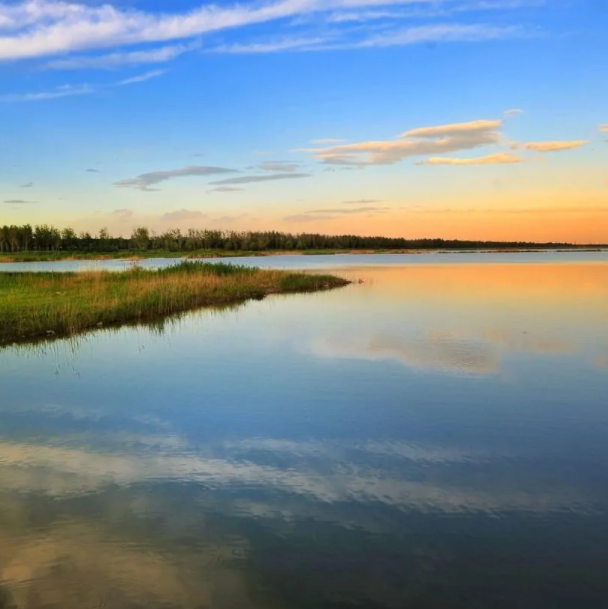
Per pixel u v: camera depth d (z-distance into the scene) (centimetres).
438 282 3516
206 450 723
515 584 446
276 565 468
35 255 8544
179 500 582
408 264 6738
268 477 643
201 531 520
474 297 2566
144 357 1291
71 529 521
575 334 1548
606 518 550
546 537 515
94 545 495
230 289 2666
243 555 482
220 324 1786
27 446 734
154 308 2014
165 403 928
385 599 428
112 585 439
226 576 453
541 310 2069
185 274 2980
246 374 1121
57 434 781
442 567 469
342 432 791
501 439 764
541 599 429
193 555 481
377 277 4047
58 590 432
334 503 579
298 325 1756
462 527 532
